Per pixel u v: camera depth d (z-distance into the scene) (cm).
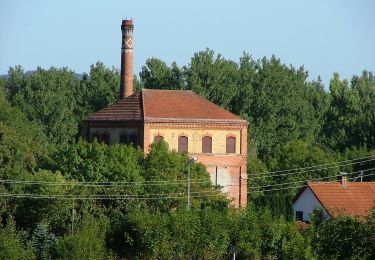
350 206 19212
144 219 16350
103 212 18425
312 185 19662
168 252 16262
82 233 15350
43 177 18575
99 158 19312
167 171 19862
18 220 18175
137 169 19562
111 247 16338
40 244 16675
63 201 18075
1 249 14450
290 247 14712
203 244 16375
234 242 16600
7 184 18750
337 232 10806
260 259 16750
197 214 16725
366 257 10650
